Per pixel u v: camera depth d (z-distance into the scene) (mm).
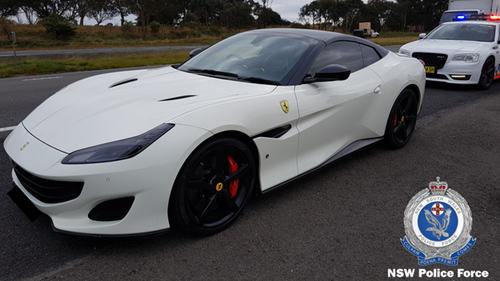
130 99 2178
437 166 3326
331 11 56094
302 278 1780
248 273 1798
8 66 12250
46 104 2391
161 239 2055
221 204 2191
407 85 3529
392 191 2795
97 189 1688
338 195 2703
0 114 4828
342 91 2826
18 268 1768
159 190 1775
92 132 1843
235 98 2166
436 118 5035
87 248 1950
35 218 2006
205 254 1935
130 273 1764
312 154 2697
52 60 14914
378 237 2172
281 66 2635
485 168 3307
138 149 1720
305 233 2180
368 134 3277
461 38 7574
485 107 5711
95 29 39562
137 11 46500
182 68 2986
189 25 45125
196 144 1852
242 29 50531
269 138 2273
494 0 10570
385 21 76375
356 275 1826
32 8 46438
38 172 1723
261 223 2271
